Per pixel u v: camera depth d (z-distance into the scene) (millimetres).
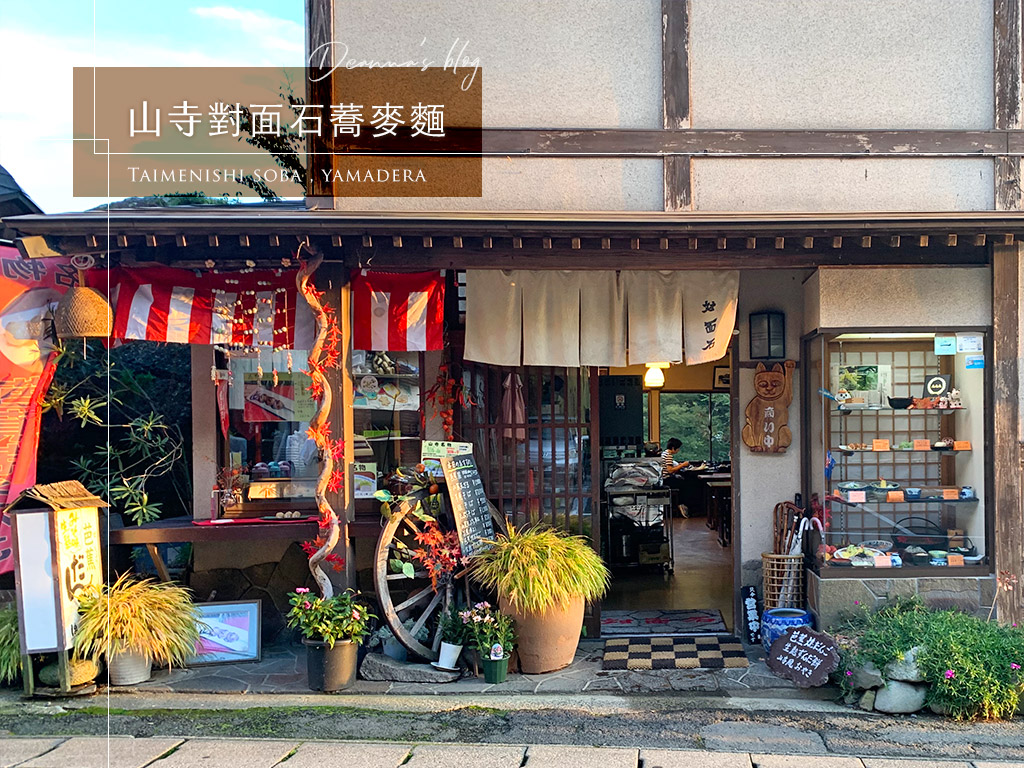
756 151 6227
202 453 6777
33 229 5277
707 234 5520
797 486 6941
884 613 5812
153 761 4480
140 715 5145
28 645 5406
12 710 5242
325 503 5723
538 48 6316
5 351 5926
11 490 5867
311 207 6215
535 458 6875
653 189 6246
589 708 5199
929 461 6406
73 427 7133
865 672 5145
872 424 6406
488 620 5648
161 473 6863
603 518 9266
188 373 7438
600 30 6312
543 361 6336
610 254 5934
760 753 4539
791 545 6562
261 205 6668
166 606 5840
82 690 5496
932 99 6289
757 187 6246
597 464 6832
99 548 5957
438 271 6172
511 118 6301
